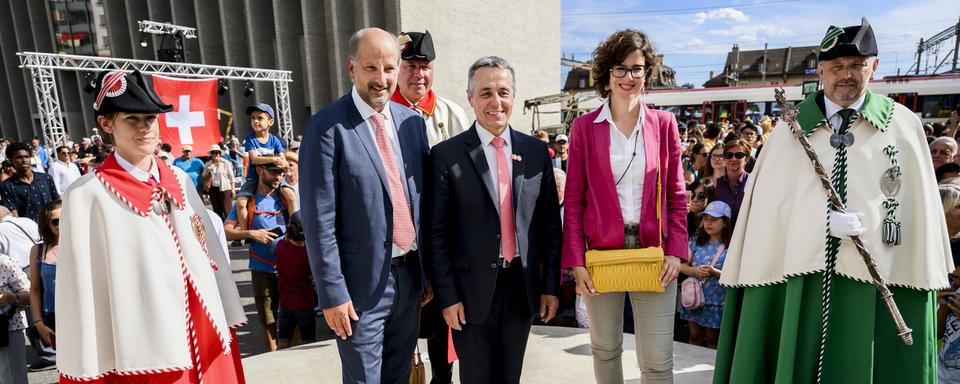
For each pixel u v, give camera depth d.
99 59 11.89
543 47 25.34
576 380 2.99
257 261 4.03
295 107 20.75
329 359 3.42
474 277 2.05
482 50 22.30
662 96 18.42
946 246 1.84
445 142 2.10
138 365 1.70
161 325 1.74
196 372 1.89
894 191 1.78
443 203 2.06
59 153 8.38
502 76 2.01
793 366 1.88
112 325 1.71
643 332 2.22
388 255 1.91
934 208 1.81
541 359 3.26
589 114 2.25
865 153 1.79
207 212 2.09
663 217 2.15
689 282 3.57
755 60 52.03
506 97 2.03
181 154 9.66
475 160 2.04
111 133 1.78
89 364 1.65
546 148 2.25
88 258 1.68
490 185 2.04
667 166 2.16
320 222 1.79
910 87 15.57
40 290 3.25
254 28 20.31
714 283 3.52
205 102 9.82
